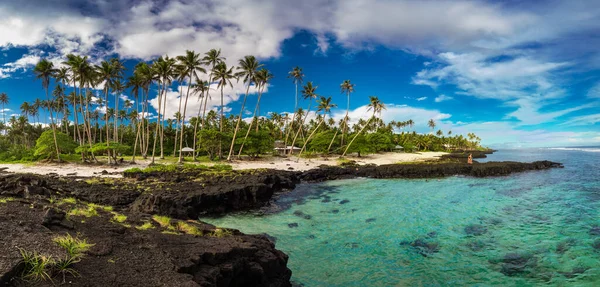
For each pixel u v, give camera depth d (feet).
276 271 31.27
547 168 157.99
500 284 33.30
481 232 51.31
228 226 59.77
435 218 61.52
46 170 125.39
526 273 35.65
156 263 22.58
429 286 33.37
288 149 294.46
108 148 151.53
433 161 209.97
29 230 22.75
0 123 330.13
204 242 29.50
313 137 271.49
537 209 66.49
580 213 61.41
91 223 29.32
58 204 38.40
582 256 39.65
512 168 148.77
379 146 285.23
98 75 158.81
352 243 47.70
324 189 107.76
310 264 39.63
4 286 15.35
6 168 131.75
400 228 55.21
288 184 108.88
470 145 562.25
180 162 168.45
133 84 181.68
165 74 174.09
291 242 48.62
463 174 144.25
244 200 77.20
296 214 69.26
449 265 38.65
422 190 100.01
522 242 45.83
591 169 149.07
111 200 66.13
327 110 245.86
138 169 114.73
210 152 213.05
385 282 34.40
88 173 117.29
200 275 23.21
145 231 30.63
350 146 245.86
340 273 36.88
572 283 32.78
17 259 17.47
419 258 41.14
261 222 62.69
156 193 71.92
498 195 86.12
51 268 17.95
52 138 156.46
